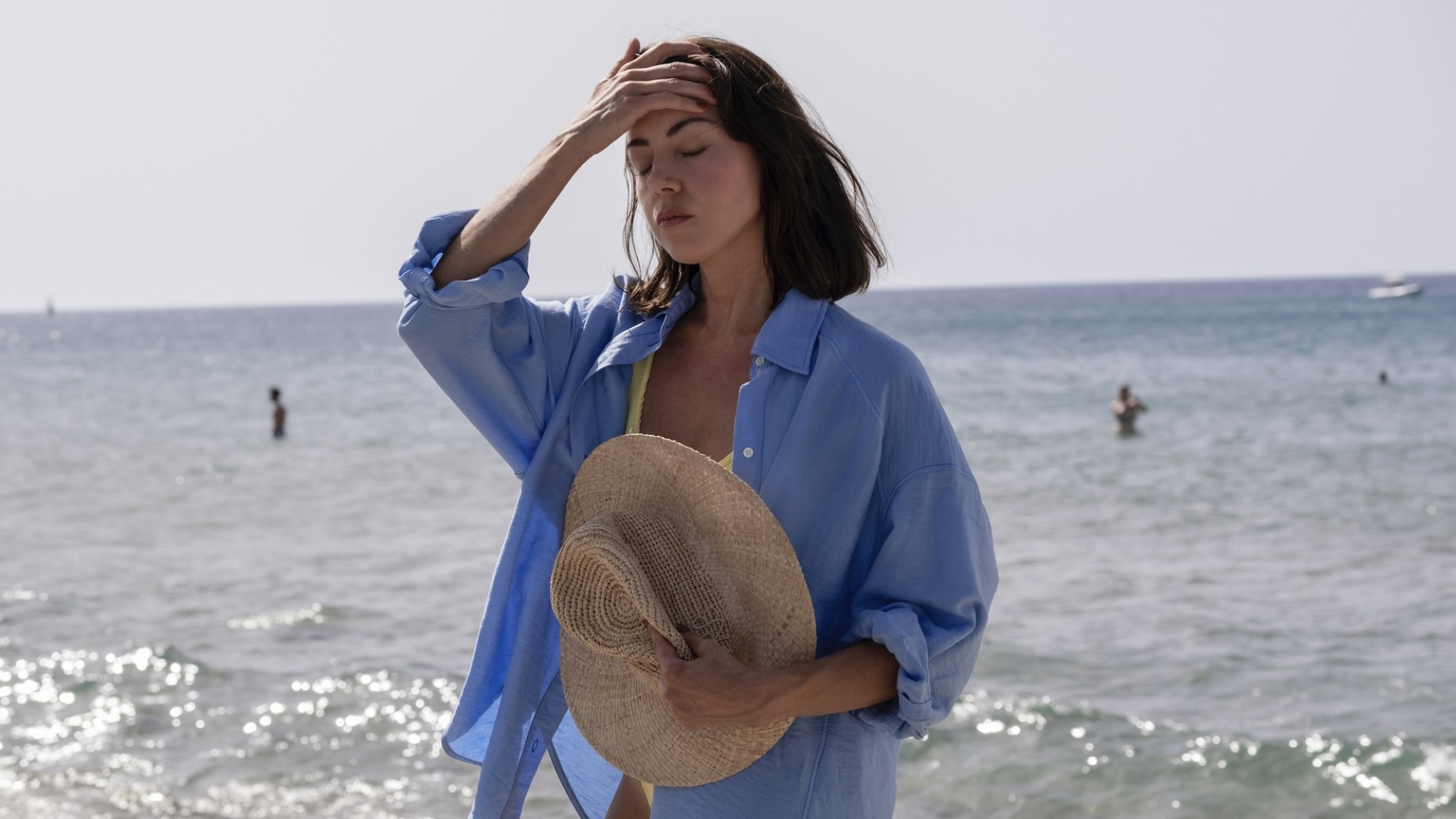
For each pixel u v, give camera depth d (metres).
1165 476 18.39
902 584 1.76
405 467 20.55
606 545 1.71
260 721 7.03
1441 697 7.30
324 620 9.41
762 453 1.81
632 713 1.92
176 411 35.75
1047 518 14.59
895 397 1.80
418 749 6.61
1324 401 31.23
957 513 1.77
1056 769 6.36
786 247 1.87
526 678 2.04
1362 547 12.34
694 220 1.82
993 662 8.22
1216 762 6.38
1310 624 9.14
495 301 1.89
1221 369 44.84
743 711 1.66
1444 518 13.91
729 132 1.81
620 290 2.09
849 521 1.79
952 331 87.06
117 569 11.66
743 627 1.76
